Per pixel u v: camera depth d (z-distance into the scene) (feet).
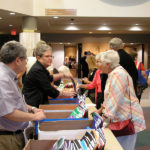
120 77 5.74
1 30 34.45
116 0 22.74
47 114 5.82
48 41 38.14
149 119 15.03
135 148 10.68
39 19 24.17
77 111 5.69
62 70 10.81
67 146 3.61
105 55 6.11
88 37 38.55
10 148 4.65
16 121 4.31
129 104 5.82
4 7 19.29
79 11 22.63
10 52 4.31
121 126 5.80
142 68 13.26
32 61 11.02
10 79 4.31
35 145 4.02
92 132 3.99
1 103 4.08
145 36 39.04
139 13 23.02
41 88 6.72
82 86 10.94
